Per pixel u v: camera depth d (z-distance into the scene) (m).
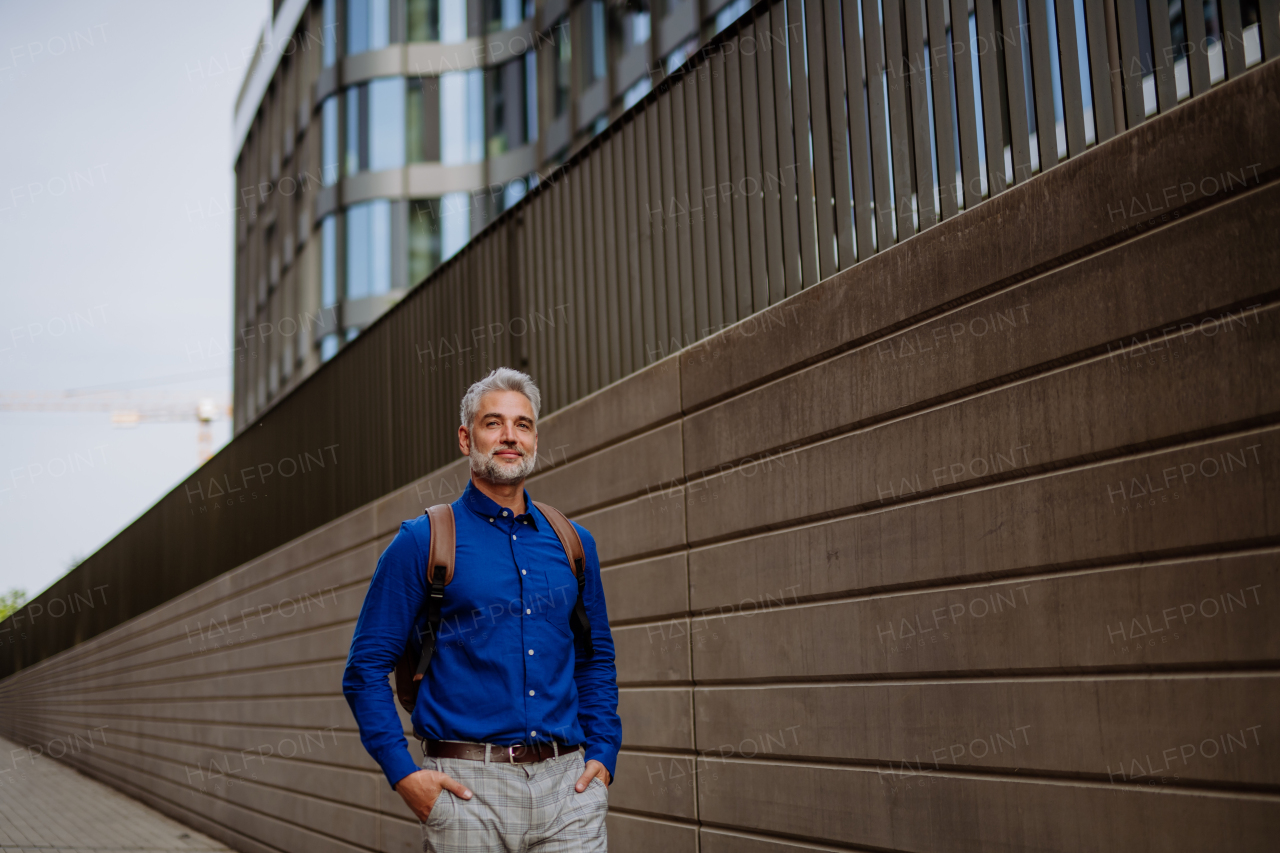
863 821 3.74
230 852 10.55
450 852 2.68
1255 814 2.52
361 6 21.33
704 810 4.62
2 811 14.02
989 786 3.25
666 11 15.01
